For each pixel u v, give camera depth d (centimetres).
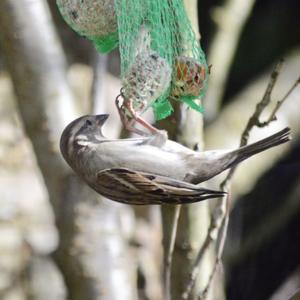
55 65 999
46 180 1005
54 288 1441
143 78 800
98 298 990
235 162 775
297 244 1667
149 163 777
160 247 1509
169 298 915
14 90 1005
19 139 1614
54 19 1720
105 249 996
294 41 2138
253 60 2108
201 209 954
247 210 1667
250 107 1527
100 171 779
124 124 803
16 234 1516
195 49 861
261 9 2158
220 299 970
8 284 1450
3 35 990
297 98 1586
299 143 1633
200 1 2034
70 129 807
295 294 855
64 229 997
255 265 1667
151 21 837
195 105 828
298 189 1662
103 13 848
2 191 1554
